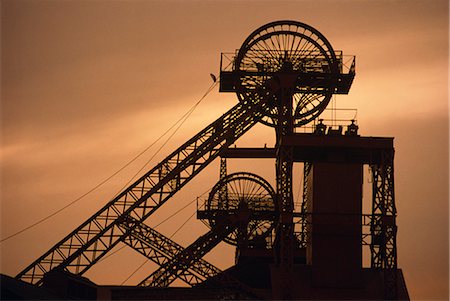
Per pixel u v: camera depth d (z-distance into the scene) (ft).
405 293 474.08
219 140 539.29
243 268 522.47
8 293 404.36
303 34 545.03
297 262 545.44
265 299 485.56
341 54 547.08
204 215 576.20
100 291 440.86
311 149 481.87
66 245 522.47
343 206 476.13
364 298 469.98
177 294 463.83
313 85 545.85
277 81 534.78
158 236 524.93
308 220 484.33
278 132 533.55
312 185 478.18
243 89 541.34
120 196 529.04
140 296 451.94
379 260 487.61
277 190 519.60
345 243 475.72
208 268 519.60
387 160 476.54
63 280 440.45
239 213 572.51
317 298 468.34
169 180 529.86
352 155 486.38
